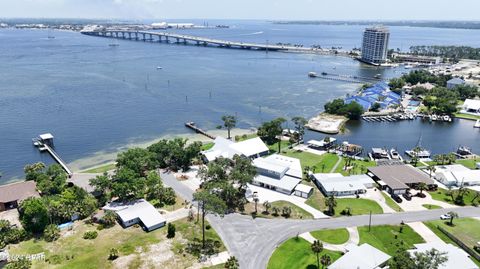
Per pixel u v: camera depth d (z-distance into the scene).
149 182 119.75
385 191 125.06
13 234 94.12
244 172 122.06
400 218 107.12
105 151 166.88
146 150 142.75
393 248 92.62
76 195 109.38
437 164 149.88
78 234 98.06
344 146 168.38
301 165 147.88
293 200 118.56
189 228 101.31
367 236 97.94
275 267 85.94
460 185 128.75
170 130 196.50
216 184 114.00
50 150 163.50
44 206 100.25
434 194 122.94
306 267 85.62
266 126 176.88
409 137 192.62
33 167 133.62
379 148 170.50
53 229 96.56
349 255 84.38
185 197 119.06
